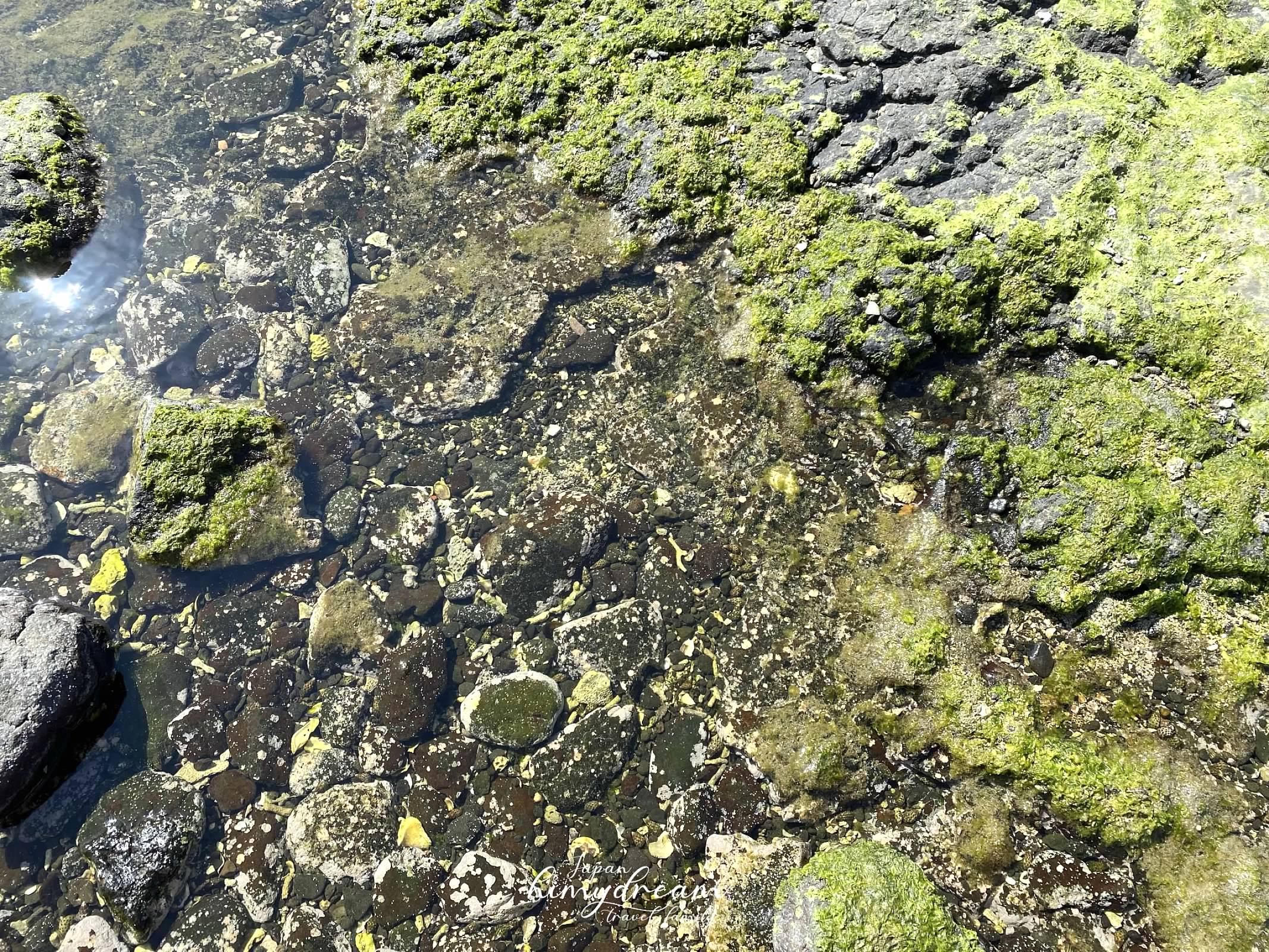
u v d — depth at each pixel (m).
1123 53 1.19
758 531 1.12
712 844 0.99
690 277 1.21
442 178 1.33
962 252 1.11
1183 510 1.01
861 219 1.15
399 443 1.23
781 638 1.07
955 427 1.10
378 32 1.39
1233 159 1.09
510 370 1.24
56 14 1.61
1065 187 1.10
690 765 1.03
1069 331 1.09
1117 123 1.11
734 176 1.20
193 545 1.14
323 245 1.33
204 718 1.07
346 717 1.08
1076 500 1.02
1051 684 1.00
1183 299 1.06
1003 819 0.96
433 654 1.10
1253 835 0.92
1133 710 0.98
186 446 1.14
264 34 1.56
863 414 1.12
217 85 1.48
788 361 1.14
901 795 0.99
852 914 0.90
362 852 1.01
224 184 1.41
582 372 1.23
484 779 1.04
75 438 1.21
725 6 1.26
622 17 1.30
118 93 1.49
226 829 1.02
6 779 0.96
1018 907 0.94
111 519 1.18
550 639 1.10
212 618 1.12
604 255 1.25
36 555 1.15
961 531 1.06
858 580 1.07
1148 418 1.04
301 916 0.99
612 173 1.24
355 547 1.17
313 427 1.23
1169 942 0.91
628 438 1.19
